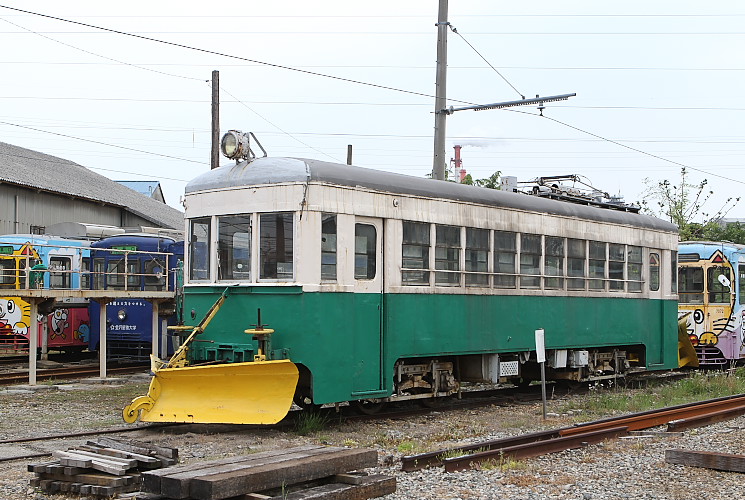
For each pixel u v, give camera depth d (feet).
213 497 21.04
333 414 42.70
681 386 57.16
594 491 26.81
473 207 46.44
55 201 110.11
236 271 39.86
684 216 122.42
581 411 47.09
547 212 51.80
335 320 38.63
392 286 41.50
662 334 62.39
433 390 45.47
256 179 39.19
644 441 36.19
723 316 70.64
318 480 24.45
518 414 45.98
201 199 41.32
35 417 42.27
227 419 36.52
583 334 54.39
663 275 62.90
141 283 74.02
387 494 24.85
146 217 128.26
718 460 29.84
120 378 59.93
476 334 46.34
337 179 39.06
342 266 39.11
